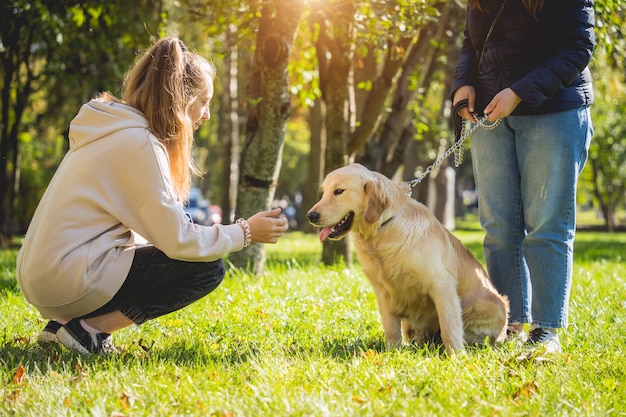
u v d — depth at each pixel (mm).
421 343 4387
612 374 3361
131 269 3471
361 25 6961
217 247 3496
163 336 4211
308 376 3150
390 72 8539
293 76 9711
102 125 3367
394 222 4008
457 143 4367
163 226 3346
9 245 15484
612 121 25172
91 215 3346
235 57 16891
